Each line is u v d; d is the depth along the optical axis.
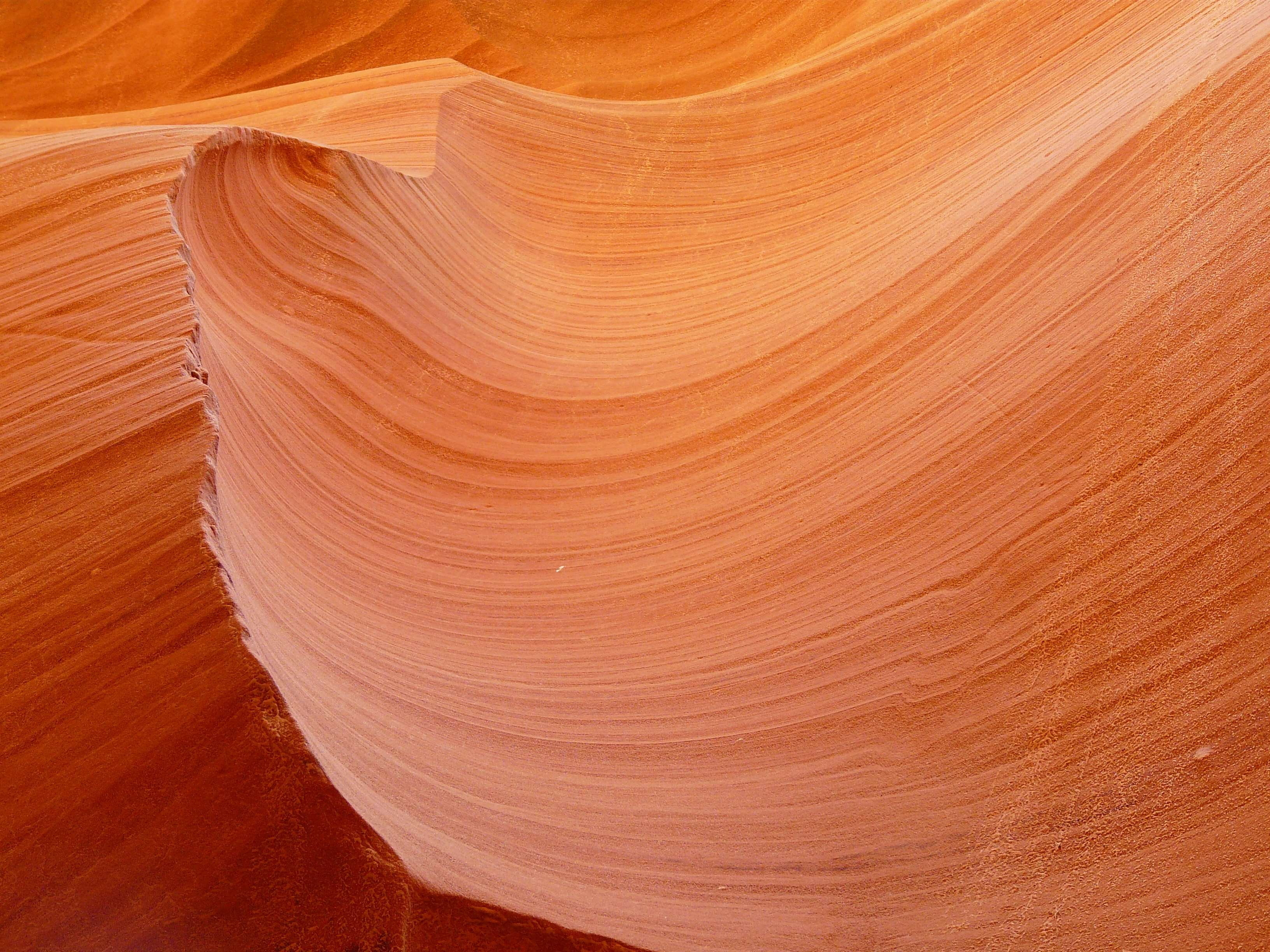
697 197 12.52
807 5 19.61
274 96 15.88
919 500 7.43
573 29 20.69
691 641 7.17
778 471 8.22
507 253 11.62
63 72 20.33
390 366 9.20
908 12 14.67
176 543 5.10
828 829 5.96
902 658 6.66
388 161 11.78
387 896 4.61
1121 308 7.50
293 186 9.51
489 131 13.18
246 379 7.58
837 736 6.41
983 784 6.00
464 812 5.50
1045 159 9.33
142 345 6.26
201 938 4.48
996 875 5.69
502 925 4.79
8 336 6.34
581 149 13.31
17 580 5.02
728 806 6.09
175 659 4.78
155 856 4.52
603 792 6.09
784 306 9.95
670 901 5.48
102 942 4.43
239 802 4.60
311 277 9.22
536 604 7.55
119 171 8.16
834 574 7.30
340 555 7.27
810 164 12.38
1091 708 6.05
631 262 11.79
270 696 4.70
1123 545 6.49
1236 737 5.66
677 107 13.89
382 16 20.80
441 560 7.79
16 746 4.61
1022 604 6.58
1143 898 5.46
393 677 6.29
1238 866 5.37
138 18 20.62
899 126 12.31
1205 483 6.41
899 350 8.57
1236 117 7.93
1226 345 6.81
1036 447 7.21
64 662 4.79
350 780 4.90
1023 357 7.78
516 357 10.05
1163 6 10.62
